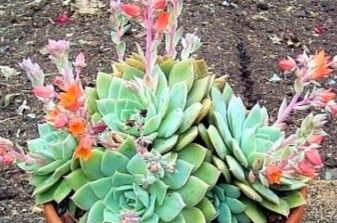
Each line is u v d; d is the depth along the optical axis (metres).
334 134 1.27
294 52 1.45
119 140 0.75
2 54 1.43
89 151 0.71
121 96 0.78
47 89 0.75
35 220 1.09
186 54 0.83
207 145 0.76
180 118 0.74
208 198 0.76
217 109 0.78
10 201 1.13
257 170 0.75
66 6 1.55
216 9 1.55
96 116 0.78
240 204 0.76
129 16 0.79
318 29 1.52
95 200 0.75
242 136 0.77
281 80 1.37
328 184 1.07
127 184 0.74
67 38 1.47
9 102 1.32
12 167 1.18
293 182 0.78
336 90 1.34
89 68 1.38
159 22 0.77
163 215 0.73
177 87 0.76
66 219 0.79
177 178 0.73
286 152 0.74
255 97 1.33
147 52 0.78
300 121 1.27
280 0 1.60
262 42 1.47
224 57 1.42
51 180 0.77
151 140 0.74
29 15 1.54
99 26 1.50
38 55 1.43
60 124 0.71
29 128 1.27
